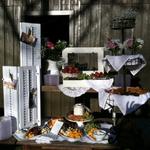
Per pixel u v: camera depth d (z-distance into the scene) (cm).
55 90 291
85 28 331
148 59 328
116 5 325
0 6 339
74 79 281
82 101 348
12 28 340
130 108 253
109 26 328
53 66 301
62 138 262
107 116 344
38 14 335
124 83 276
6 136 264
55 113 351
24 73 274
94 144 250
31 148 257
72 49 310
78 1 329
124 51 274
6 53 344
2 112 349
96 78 279
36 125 291
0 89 350
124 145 246
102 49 308
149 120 310
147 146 245
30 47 284
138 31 326
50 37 378
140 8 323
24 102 278
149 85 332
